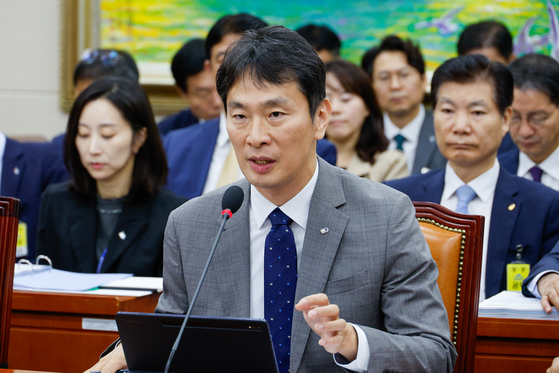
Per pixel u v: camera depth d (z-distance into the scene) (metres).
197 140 5.45
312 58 2.44
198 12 7.80
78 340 3.49
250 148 2.41
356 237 2.58
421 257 2.53
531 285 3.45
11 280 3.16
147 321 2.12
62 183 4.84
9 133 8.23
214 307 2.66
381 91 6.57
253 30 2.50
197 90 6.69
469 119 4.13
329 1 7.55
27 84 8.25
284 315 2.57
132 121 4.51
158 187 4.61
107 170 4.46
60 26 8.12
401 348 2.28
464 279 2.97
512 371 3.15
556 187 4.94
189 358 2.14
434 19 7.34
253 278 2.68
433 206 3.15
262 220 2.70
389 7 7.43
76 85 6.50
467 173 4.28
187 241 2.76
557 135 4.88
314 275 2.54
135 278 4.01
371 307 2.54
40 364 3.54
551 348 3.10
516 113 4.81
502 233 4.07
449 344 2.45
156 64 7.88
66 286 3.64
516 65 4.85
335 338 2.12
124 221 4.45
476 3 7.25
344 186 2.73
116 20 7.92
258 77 2.38
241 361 2.09
